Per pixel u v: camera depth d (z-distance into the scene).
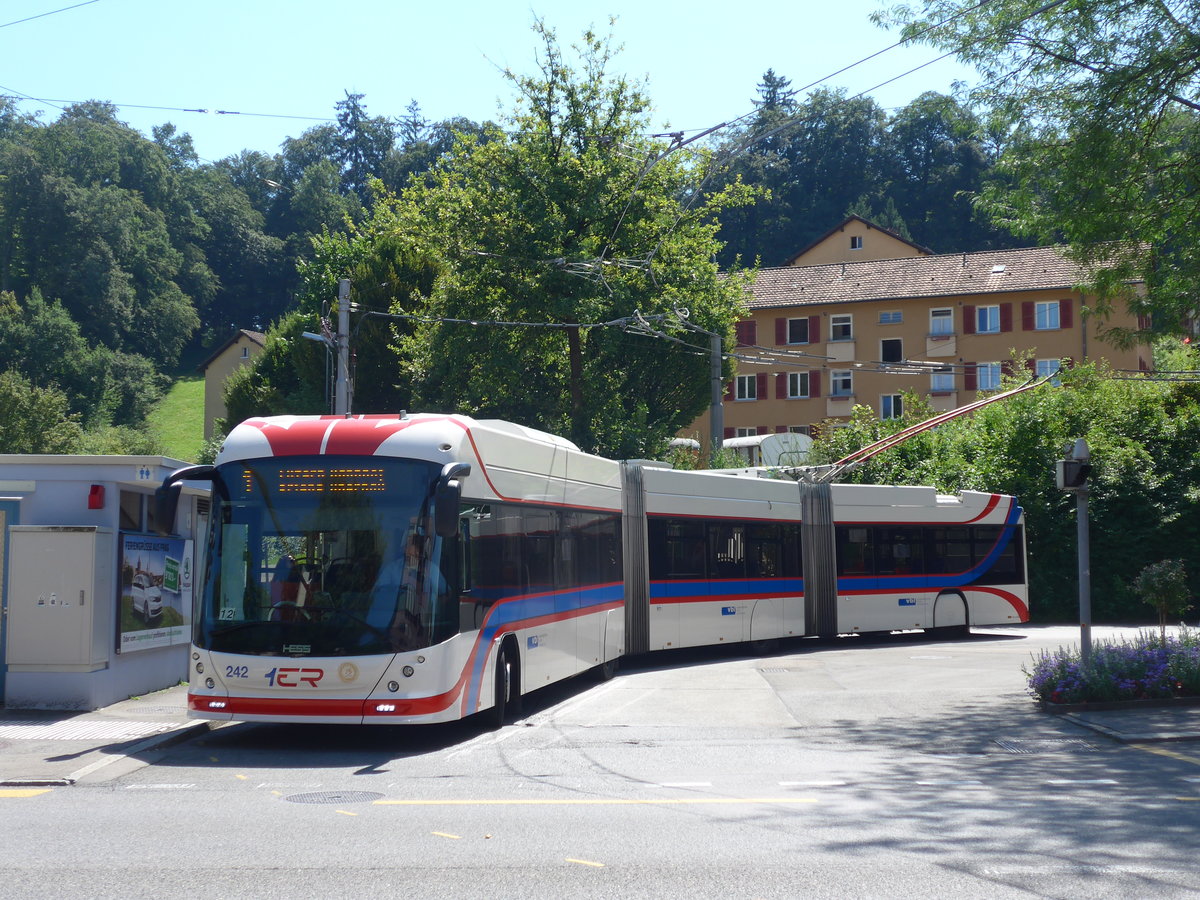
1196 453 33.78
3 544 13.93
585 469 17.38
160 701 14.30
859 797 8.94
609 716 14.25
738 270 43.03
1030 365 58.06
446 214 36.84
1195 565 33.19
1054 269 58.81
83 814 8.46
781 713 14.25
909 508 26.14
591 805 8.70
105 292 96.12
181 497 15.71
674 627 20.56
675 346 42.34
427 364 39.34
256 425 12.20
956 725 13.00
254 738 12.52
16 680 13.51
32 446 60.03
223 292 115.94
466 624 12.19
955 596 26.61
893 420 39.28
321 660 11.33
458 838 7.56
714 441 31.92
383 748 11.86
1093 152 15.05
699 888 6.27
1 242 96.06
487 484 13.15
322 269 55.16
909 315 60.62
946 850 7.12
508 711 13.84
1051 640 26.31
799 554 24.16
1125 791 9.09
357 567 11.54
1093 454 33.97
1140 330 16.31
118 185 108.38
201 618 11.69
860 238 70.81
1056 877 6.48
